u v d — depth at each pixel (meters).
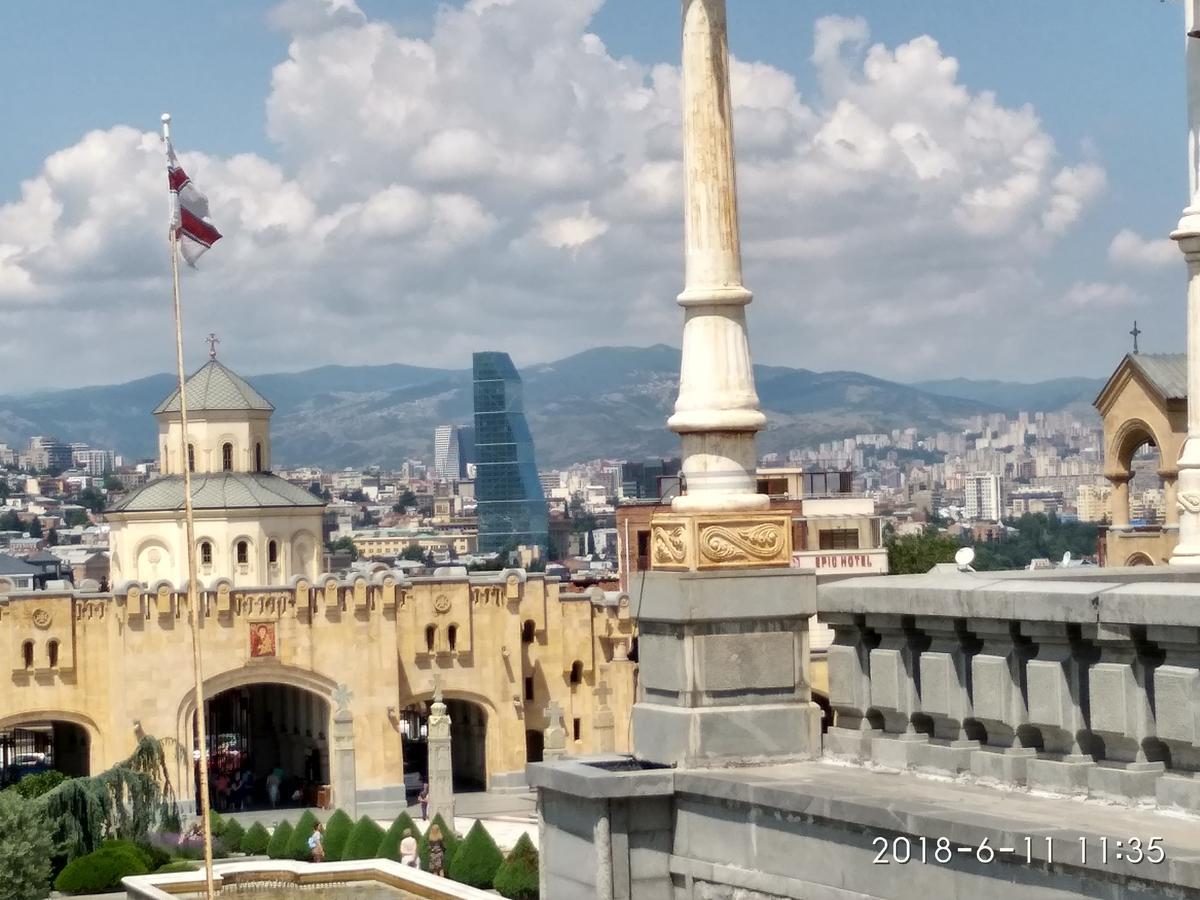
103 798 85.44
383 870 64.25
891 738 17.48
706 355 19.02
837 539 125.88
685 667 18.47
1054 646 15.68
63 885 80.50
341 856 87.88
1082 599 15.22
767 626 18.56
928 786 16.48
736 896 17.19
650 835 18.16
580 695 124.31
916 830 15.05
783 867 16.69
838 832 16.02
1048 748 15.88
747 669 18.48
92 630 114.62
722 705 18.45
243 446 142.50
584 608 124.25
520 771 121.31
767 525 18.69
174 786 113.62
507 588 121.81
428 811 105.31
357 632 117.56
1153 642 14.84
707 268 19.03
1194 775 14.62
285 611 116.31
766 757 18.36
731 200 19.06
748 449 19.00
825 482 136.25
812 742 18.47
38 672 113.69
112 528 142.62
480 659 121.06
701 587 18.45
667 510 19.17
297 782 121.19
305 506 141.62
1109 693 15.05
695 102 18.98
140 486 143.88
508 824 105.19
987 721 16.23
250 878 64.12
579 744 123.94
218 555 138.50
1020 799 15.60
